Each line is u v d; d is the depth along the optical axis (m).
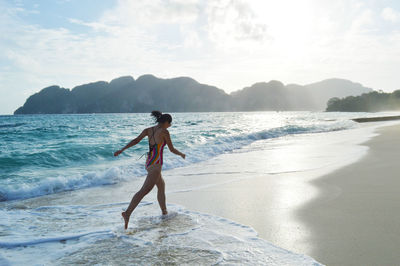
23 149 13.46
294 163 8.91
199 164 9.65
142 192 4.03
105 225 4.09
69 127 35.59
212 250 3.13
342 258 2.87
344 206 4.53
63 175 8.13
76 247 3.29
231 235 3.56
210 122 45.84
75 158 10.80
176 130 25.55
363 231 3.52
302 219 4.04
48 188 6.46
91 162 10.52
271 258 2.91
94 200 5.63
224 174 7.76
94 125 41.84
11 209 5.04
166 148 12.81
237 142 15.39
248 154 11.54
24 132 24.77
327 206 4.57
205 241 3.40
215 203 5.05
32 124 47.78
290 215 4.24
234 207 4.77
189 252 3.10
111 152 12.27
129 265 2.82
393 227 3.61
